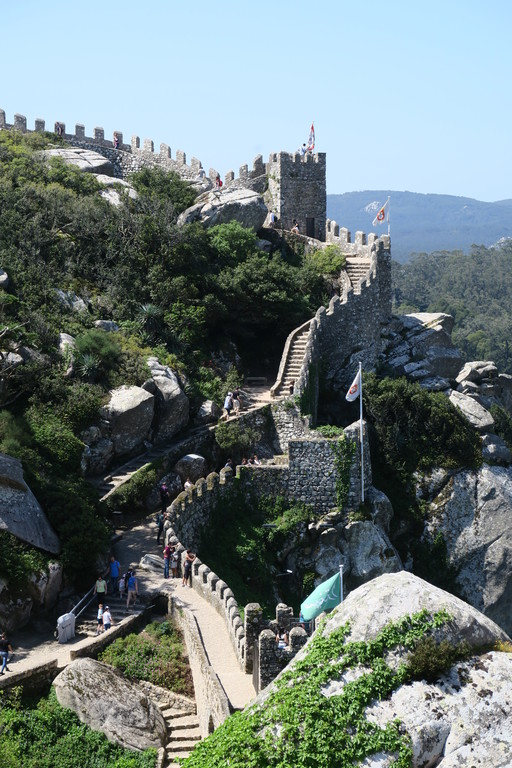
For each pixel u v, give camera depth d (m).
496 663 25.09
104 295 62.56
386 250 72.25
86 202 68.44
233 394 60.00
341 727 24.33
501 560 60.69
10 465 43.84
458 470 62.12
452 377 70.81
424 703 24.48
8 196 66.19
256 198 75.25
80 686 36.50
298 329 65.62
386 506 57.66
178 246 66.56
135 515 51.94
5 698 36.47
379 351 69.00
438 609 25.89
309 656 25.75
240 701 35.62
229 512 54.66
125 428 54.00
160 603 43.78
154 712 36.81
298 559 55.28
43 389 53.00
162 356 59.94
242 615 46.59
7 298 55.53
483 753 23.72
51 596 42.56
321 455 56.25
